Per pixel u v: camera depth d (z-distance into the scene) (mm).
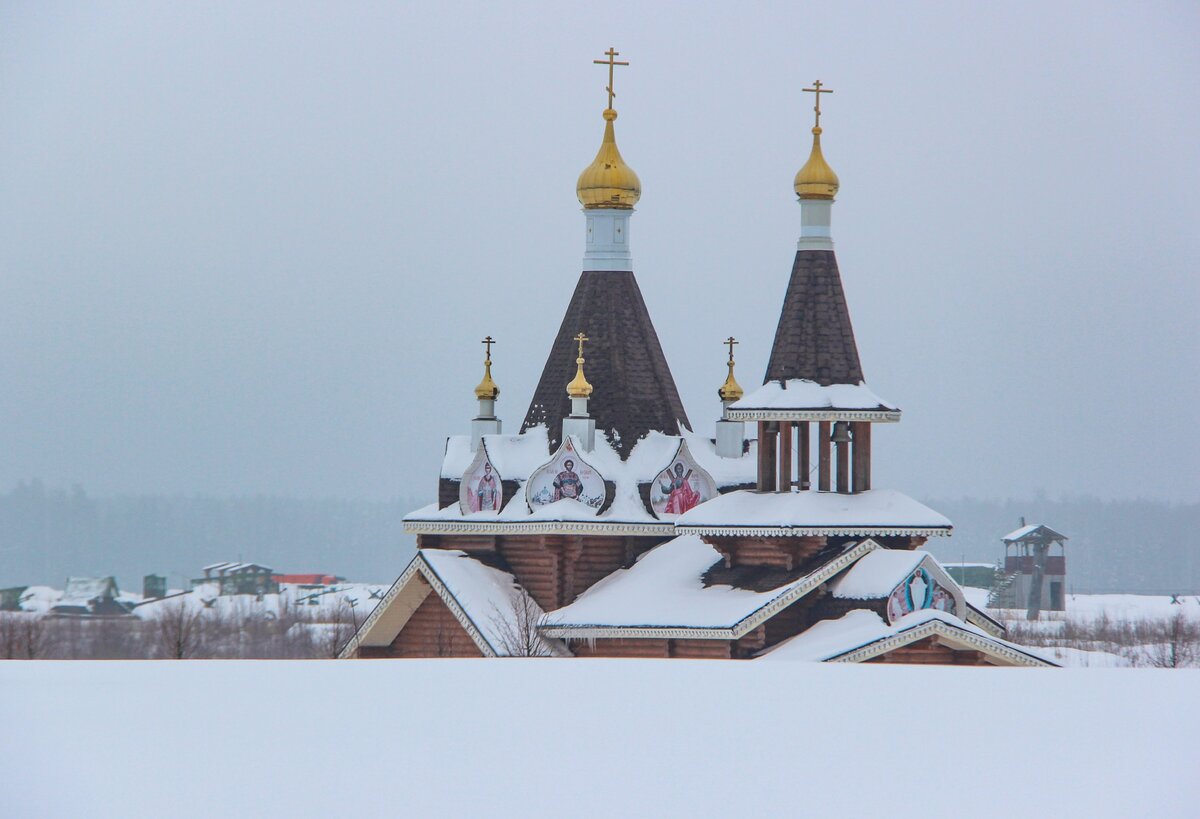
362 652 138250
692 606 124688
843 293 125000
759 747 66188
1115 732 67688
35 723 68375
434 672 80500
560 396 140000
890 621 114562
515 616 130375
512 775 62562
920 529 120562
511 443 139000
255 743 66188
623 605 127000
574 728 68875
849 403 121750
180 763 62781
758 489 126688
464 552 138125
